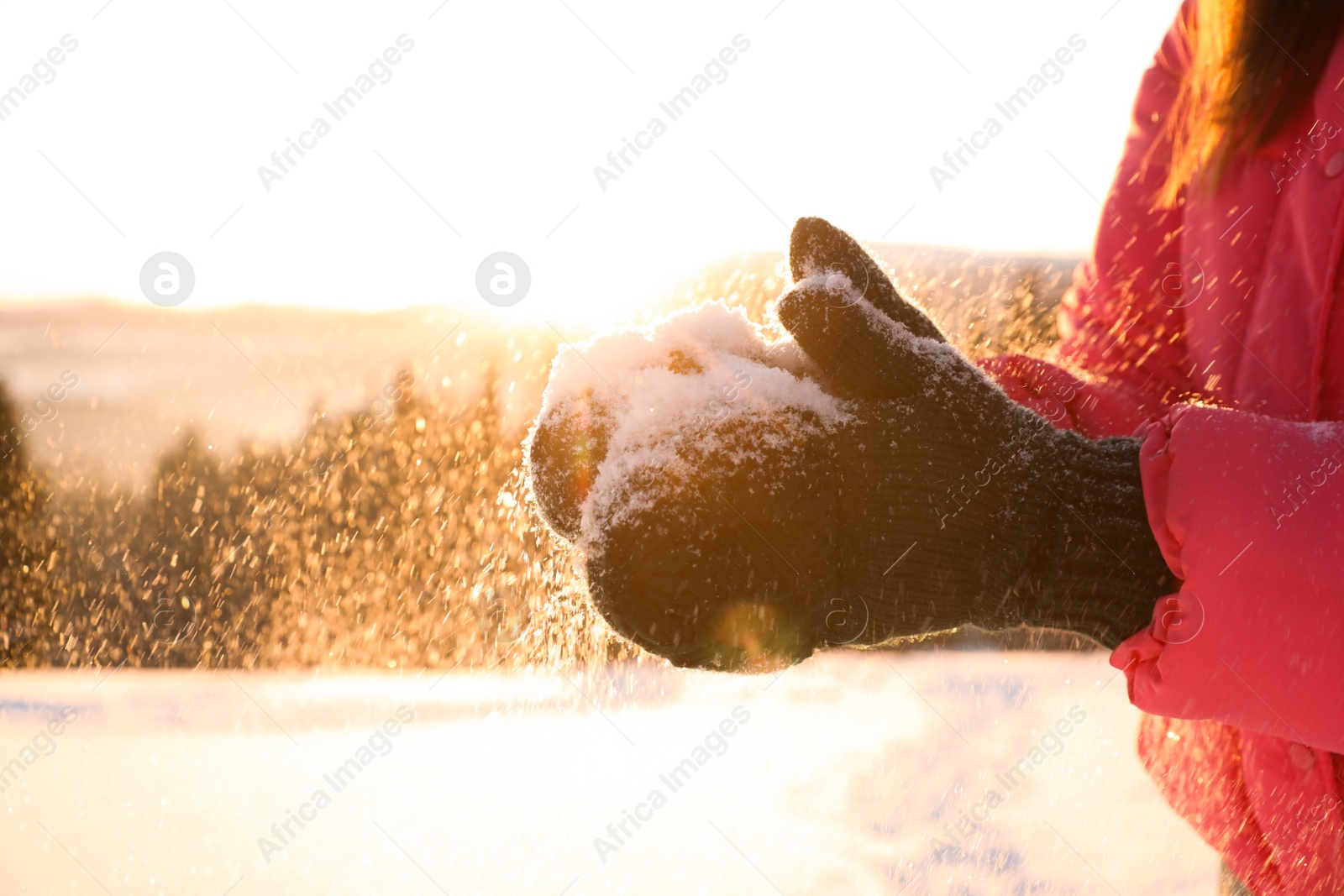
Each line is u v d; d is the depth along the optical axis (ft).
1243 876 2.23
